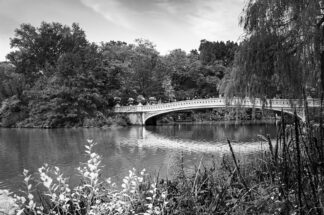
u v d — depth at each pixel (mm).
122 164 17656
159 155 21312
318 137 2967
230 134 35062
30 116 51688
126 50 69500
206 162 15000
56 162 19312
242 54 8195
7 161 20000
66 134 37688
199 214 3559
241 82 8336
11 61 60906
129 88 60000
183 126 49812
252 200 3371
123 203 3838
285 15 7555
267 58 7863
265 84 8016
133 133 38594
